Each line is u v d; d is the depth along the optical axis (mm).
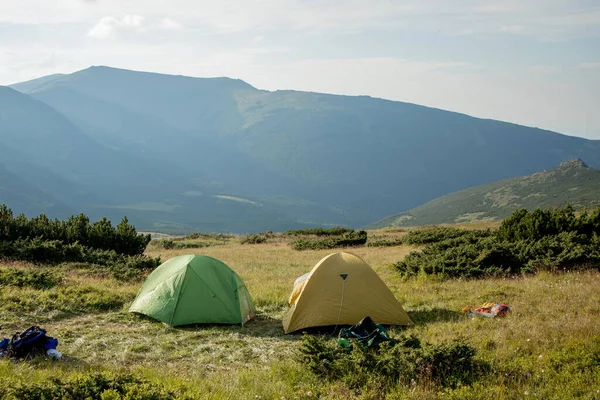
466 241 22812
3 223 23172
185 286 12609
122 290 15039
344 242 39750
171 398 6418
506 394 7016
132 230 26500
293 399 7191
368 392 7332
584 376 7488
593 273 16469
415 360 7934
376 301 12094
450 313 12555
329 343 9852
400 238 41531
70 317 12539
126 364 9328
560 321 10367
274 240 48031
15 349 9266
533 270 17547
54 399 6398
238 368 8992
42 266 19266
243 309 12852
